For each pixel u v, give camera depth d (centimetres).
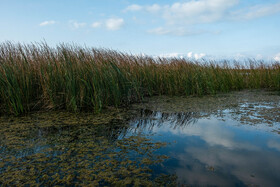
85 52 619
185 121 440
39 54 583
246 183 205
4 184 213
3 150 298
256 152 276
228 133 356
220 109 546
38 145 317
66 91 538
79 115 493
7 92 488
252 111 513
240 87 975
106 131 380
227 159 256
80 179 221
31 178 224
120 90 617
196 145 304
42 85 524
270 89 948
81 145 315
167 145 307
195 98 722
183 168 237
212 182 208
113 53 725
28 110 523
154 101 673
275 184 203
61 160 265
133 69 724
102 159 266
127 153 283
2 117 474
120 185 207
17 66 516
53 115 492
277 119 436
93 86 525
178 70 816
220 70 941
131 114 507
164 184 207
